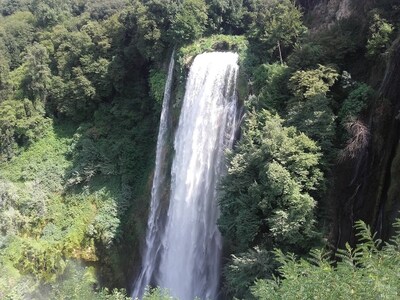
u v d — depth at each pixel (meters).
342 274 6.65
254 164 17.45
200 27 30.70
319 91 17.83
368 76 18.86
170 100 30.12
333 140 17.53
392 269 6.35
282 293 7.38
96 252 28.97
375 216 16.41
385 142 16.50
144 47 32.09
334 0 24.19
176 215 26.11
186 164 26.23
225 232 18.06
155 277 27.00
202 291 23.42
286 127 17.45
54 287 25.73
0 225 29.09
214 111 25.16
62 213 30.89
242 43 26.22
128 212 30.48
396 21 18.36
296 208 15.37
